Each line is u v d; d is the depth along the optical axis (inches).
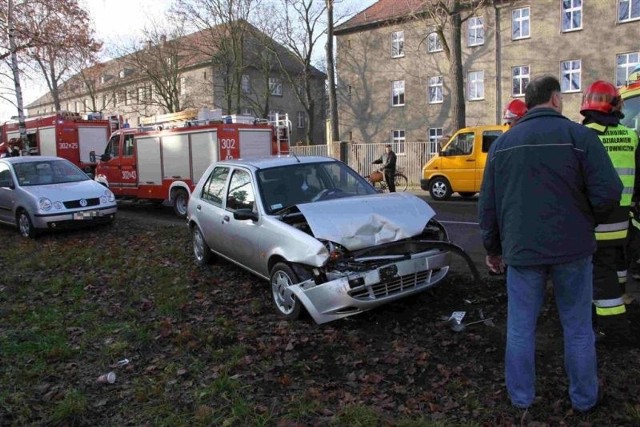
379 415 134.3
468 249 329.1
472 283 237.6
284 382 154.3
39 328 207.0
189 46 1519.4
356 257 194.1
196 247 308.0
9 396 153.5
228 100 1531.7
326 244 197.9
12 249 381.1
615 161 163.0
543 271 125.4
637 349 160.9
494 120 1160.2
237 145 503.5
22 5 796.6
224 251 271.6
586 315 125.8
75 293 256.4
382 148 982.4
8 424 140.0
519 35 1114.7
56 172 465.7
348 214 205.8
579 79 1053.8
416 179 944.9
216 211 273.9
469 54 1181.1
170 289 255.1
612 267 161.3
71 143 781.9
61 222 418.0
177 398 149.8
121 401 150.2
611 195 116.3
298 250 200.7
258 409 140.4
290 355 174.1
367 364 165.5
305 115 2063.2
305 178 250.4
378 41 1323.8
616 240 159.5
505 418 129.9
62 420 140.5
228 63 1498.5
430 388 148.2
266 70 1620.3
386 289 197.3
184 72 1763.0
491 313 201.9
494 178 129.3
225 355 175.5
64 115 780.0
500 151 127.5
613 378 144.3
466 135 610.5
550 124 121.5
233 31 1438.2
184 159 515.8
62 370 171.3
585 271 123.1
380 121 1344.7
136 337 195.0
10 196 440.8
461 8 909.2
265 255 223.1
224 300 238.7
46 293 262.8
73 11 851.4
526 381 131.6
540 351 165.0
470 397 140.9
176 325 207.6
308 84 1539.1
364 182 262.4
